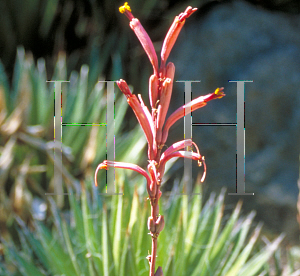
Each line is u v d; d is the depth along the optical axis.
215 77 3.41
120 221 1.24
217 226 1.41
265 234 2.98
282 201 2.99
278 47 3.41
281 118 3.21
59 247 1.40
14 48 3.65
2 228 1.89
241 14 3.58
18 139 2.06
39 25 3.62
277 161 3.13
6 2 3.45
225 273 1.35
